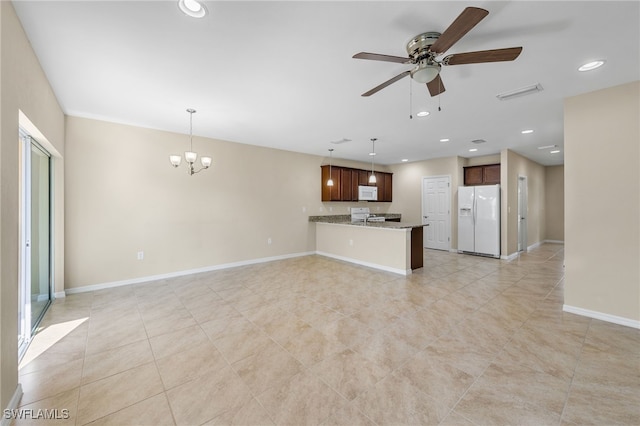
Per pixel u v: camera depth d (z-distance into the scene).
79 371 1.96
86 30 1.85
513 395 1.70
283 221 5.85
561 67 2.33
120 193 3.96
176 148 4.44
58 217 3.43
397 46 2.05
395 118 3.69
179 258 4.50
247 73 2.45
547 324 2.67
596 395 1.69
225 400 1.67
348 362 2.06
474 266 5.13
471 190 6.19
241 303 3.28
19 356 2.14
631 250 2.60
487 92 2.84
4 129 1.50
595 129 2.78
